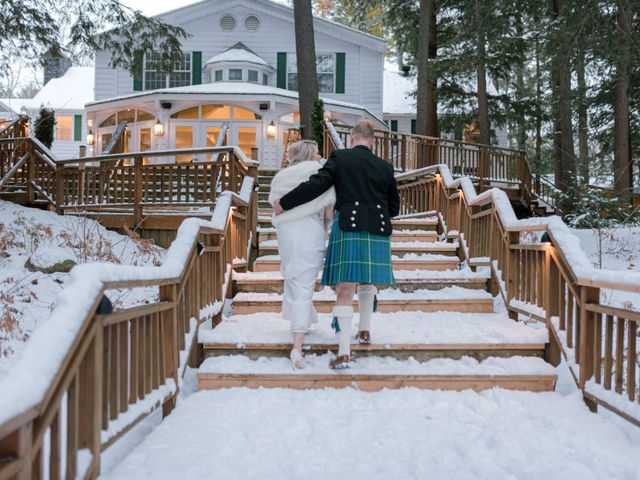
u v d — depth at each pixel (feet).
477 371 13.19
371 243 12.97
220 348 14.29
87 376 8.09
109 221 31.53
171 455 9.37
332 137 38.81
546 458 9.38
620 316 10.91
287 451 9.68
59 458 7.02
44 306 19.38
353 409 11.78
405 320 16.67
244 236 21.83
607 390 11.28
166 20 71.72
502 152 52.39
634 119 59.52
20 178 36.40
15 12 36.01
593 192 39.63
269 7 71.92
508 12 58.13
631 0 41.75
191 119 64.08
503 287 17.85
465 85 75.10
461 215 23.31
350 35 71.92
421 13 57.21
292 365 13.48
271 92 61.52
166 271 11.24
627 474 8.77
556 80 56.90
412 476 8.86
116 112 68.28
